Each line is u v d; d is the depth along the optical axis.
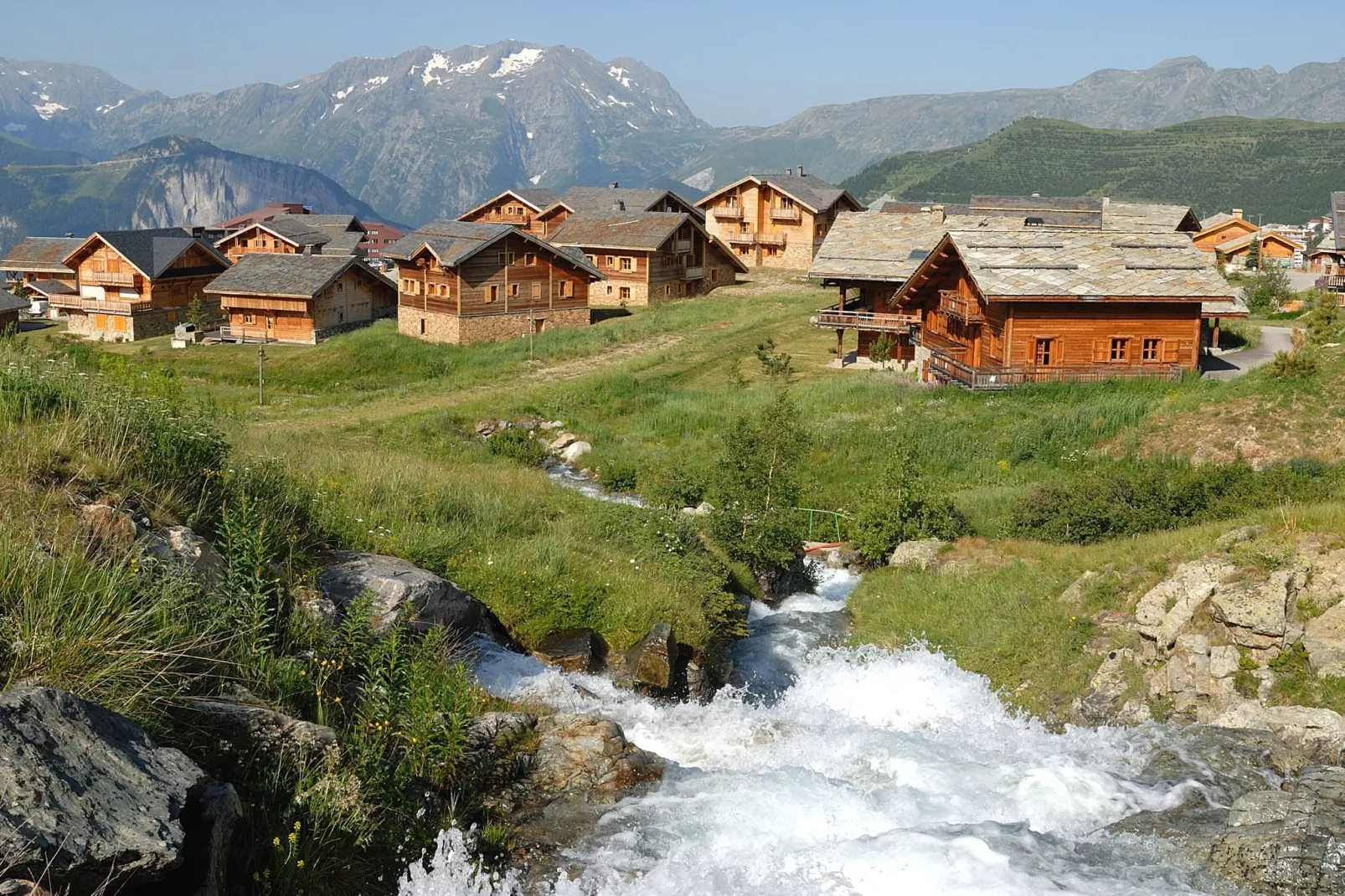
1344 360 33.94
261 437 24.19
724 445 37.34
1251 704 13.98
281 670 10.32
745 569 23.03
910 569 23.56
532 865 9.41
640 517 22.38
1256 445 30.80
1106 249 43.47
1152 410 34.94
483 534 19.23
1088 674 16.53
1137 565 18.67
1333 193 74.94
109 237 79.81
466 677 11.50
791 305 73.88
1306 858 9.45
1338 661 14.18
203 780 7.46
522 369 58.56
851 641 19.98
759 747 12.52
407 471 21.88
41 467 11.25
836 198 97.00
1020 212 70.56
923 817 10.62
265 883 7.58
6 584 8.71
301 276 72.94
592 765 11.15
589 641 16.03
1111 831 10.45
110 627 8.72
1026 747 13.23
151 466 12.80
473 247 64.62
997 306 42.00
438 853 8.92
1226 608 15.09
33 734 6.67
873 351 52.72
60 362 14.99
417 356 64.19
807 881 9.21
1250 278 76.94
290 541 13.26
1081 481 25.92
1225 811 10.90
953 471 33.69
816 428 37.66
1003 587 20.48
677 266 80.56
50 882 6.04
